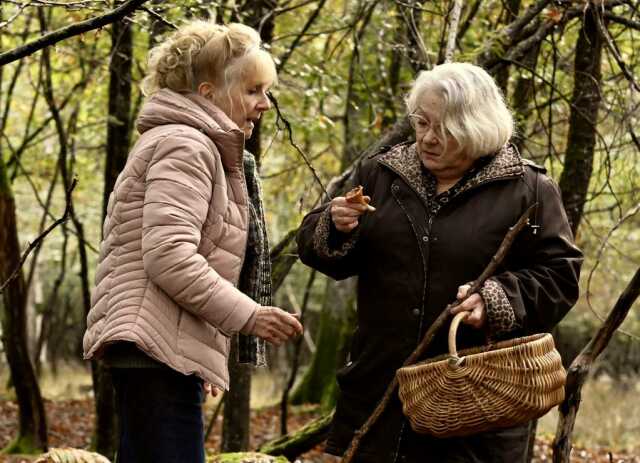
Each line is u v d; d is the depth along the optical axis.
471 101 3.23
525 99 6.86
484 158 3.37
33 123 12.86
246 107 3.30
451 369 3.03
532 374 3.01
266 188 11.80
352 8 8.54
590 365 3.84
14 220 7.70
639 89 4.83
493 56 5.54
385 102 8.02
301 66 7.52
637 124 5.67
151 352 2.95
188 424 3.09
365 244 3.46
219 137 3.10
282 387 15.48
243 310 2.99
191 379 3.12
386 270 3.39
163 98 3.19
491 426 3.06
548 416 12.95
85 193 16.61
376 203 3.46
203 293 2.95
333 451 3.49
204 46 3.24
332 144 9.74
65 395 15.06
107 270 3.06
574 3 5.34
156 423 3.04
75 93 10.92
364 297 3.48
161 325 2.97
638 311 19.95
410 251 3.36
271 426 12.34
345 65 9.49
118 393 3.16
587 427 12.86
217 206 3.09
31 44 3.04
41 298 21.75
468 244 3.29
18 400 8.70
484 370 3.02
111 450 7.74
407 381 3.15
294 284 22.22
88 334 3.06
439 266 3.32
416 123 3.33
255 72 3.28
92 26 3.06
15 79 9.78
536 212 3.33
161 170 3.00
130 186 3.05
